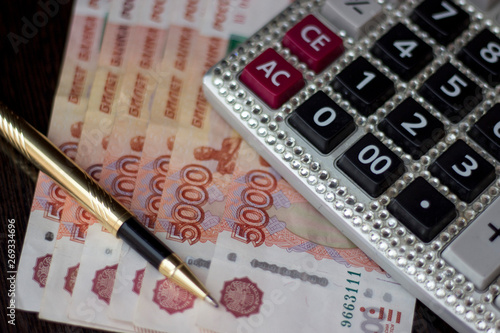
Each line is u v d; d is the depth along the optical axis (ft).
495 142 1.61
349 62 1.73
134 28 1.92
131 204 1.74
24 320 1.64
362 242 1.60
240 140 1.82
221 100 1.73
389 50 1.70
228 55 1.75
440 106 1.67
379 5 1.76
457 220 1.57
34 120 1.83
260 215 1.73
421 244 1.56
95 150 1.80
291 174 1.66
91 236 1.70
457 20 1.73
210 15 1.93
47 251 1.70
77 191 1.66
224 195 1.76
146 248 1.62
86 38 1.91
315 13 1.80
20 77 1.86
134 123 1.83
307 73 1.72
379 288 1.66
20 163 1.78
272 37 1.77
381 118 1.67
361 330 1.63
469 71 1.71
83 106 1.84
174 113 1.84
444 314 1.54
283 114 1.69
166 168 1.78
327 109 1.65
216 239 1.71
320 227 1.73
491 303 1.51
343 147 1.65
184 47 1.91
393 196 1.60
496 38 1.72
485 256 1.52
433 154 1.63
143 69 1.88
